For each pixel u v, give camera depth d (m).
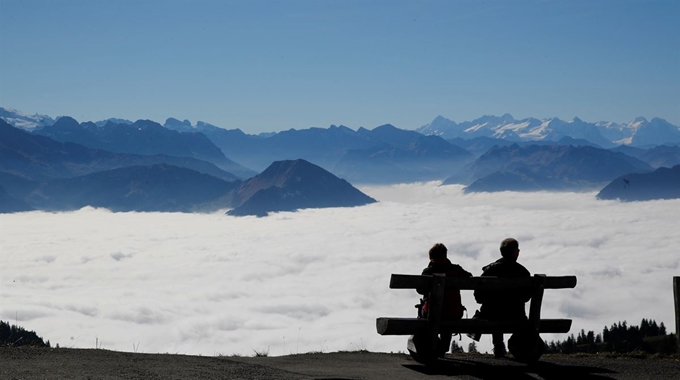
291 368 11.79
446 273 12.39
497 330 12.23
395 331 11.81
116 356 12.35
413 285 11.88
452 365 12.32
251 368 11.57
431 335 11.87
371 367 12.12
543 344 12.34
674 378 10.94
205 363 11.98
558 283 12.51
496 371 11.64
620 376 11.13
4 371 10.25
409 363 12.66
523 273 12.52
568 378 10.96
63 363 11.22
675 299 14.14
